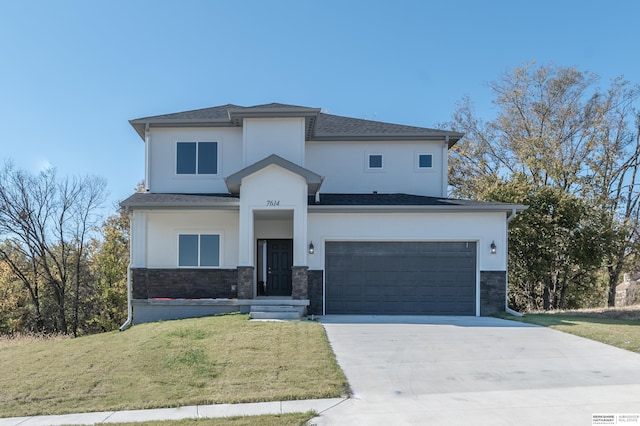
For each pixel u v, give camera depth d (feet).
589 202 82.38
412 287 56.80
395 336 41.52
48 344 43.88
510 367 31.78
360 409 24.53
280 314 50.26
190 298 57.72
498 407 24.27
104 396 28.35
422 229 56.90
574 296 91.56
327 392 27.14
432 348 37.06
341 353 35.55
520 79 108.37
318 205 56.39
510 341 39.52
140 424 23.61
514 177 85.76
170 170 63.82
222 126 63.93
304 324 45.16
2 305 106.42
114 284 105.09
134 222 57.62
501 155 110.22
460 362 33.12
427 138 65.87
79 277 109.40
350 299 56.75
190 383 29.68
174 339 39.09
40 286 108.68
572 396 25.82
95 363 34.27
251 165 55.01
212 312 54.65
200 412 25.13
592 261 76.74
